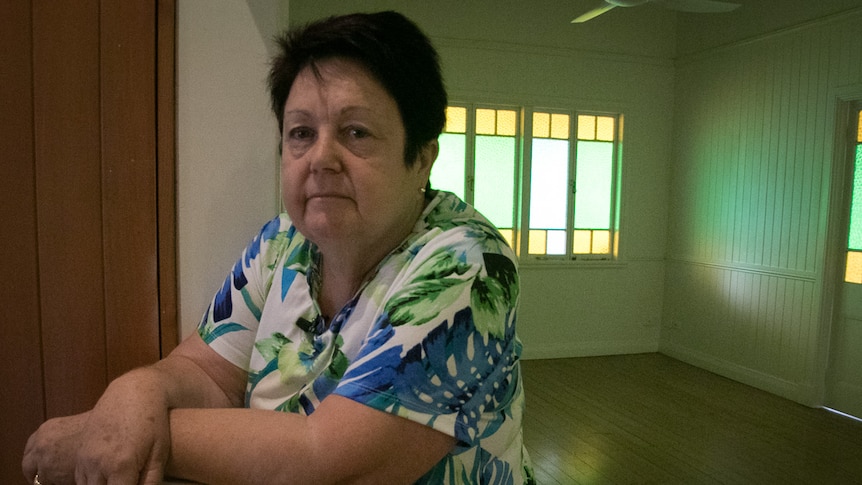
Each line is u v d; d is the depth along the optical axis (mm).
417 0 4293
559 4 4613
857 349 3609
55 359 934
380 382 489
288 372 654
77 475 533
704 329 4711
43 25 891
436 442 506
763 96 4133
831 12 3625
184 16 927
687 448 3080
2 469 927
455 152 4535
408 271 590
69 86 905
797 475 2781
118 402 546
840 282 3699
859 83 3463
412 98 572
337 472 479
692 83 4809
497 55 4512
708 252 4664
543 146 4754
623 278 5039
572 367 4621
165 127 937
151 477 509
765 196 4137
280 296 693
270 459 489
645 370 4590
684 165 4918
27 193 908
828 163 3664
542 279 4805
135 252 945
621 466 2852
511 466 638
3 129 892
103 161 925
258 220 989
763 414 3619
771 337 4098
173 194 951
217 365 729
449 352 511
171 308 962
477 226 619
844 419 3545
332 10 4094
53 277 924
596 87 4785
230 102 958
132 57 917
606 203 5004
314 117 561
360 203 561
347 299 660
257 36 959
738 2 4289
